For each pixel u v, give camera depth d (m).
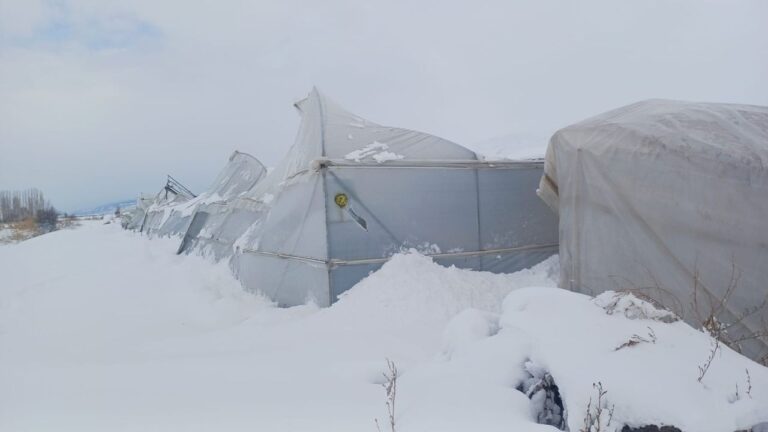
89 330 7.77
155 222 28.73
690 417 2.68
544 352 3.42
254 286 10.83
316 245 8.26
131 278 12.98
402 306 7.15
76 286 12.02
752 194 5.07
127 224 46.38
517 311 4.11
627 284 6.12
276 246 9.84
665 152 5.75
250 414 3.42
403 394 3.68
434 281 7.73
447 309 7.16
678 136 5.75
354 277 8.07
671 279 5.68
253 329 6.95
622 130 6.29
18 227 57.50
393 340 5.77
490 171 9.24
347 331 6.48
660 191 5.78
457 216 8.91
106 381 4.19
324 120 8.88
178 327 8.00
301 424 3.23
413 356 5.07
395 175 8.52
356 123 9.25
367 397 3.72
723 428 2.62
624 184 6.14
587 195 6.62
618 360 3.11
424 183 8.71
